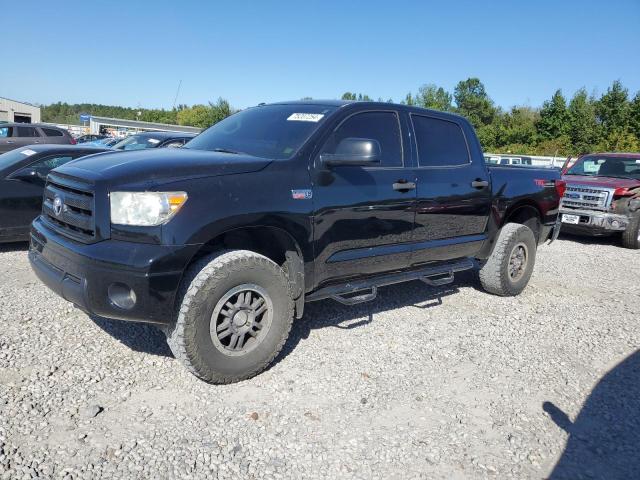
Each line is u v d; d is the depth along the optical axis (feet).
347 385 11.96
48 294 16.42
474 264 18.29
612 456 10.00
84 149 24.14
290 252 12.60
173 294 10.52
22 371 11.46
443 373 12.89
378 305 17.60
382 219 14.23
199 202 10.78
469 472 9.23
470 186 16.93
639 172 35.55
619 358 14.56
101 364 12.08
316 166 12.88
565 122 163.02
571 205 34.40
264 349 11.88
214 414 10.45
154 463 8.86
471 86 283.38
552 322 17.12
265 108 15.87
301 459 9.25
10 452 8.82
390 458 9.45
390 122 15.16
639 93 147.02
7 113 182.80
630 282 23.56
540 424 10.91
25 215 21.97
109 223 10.52
